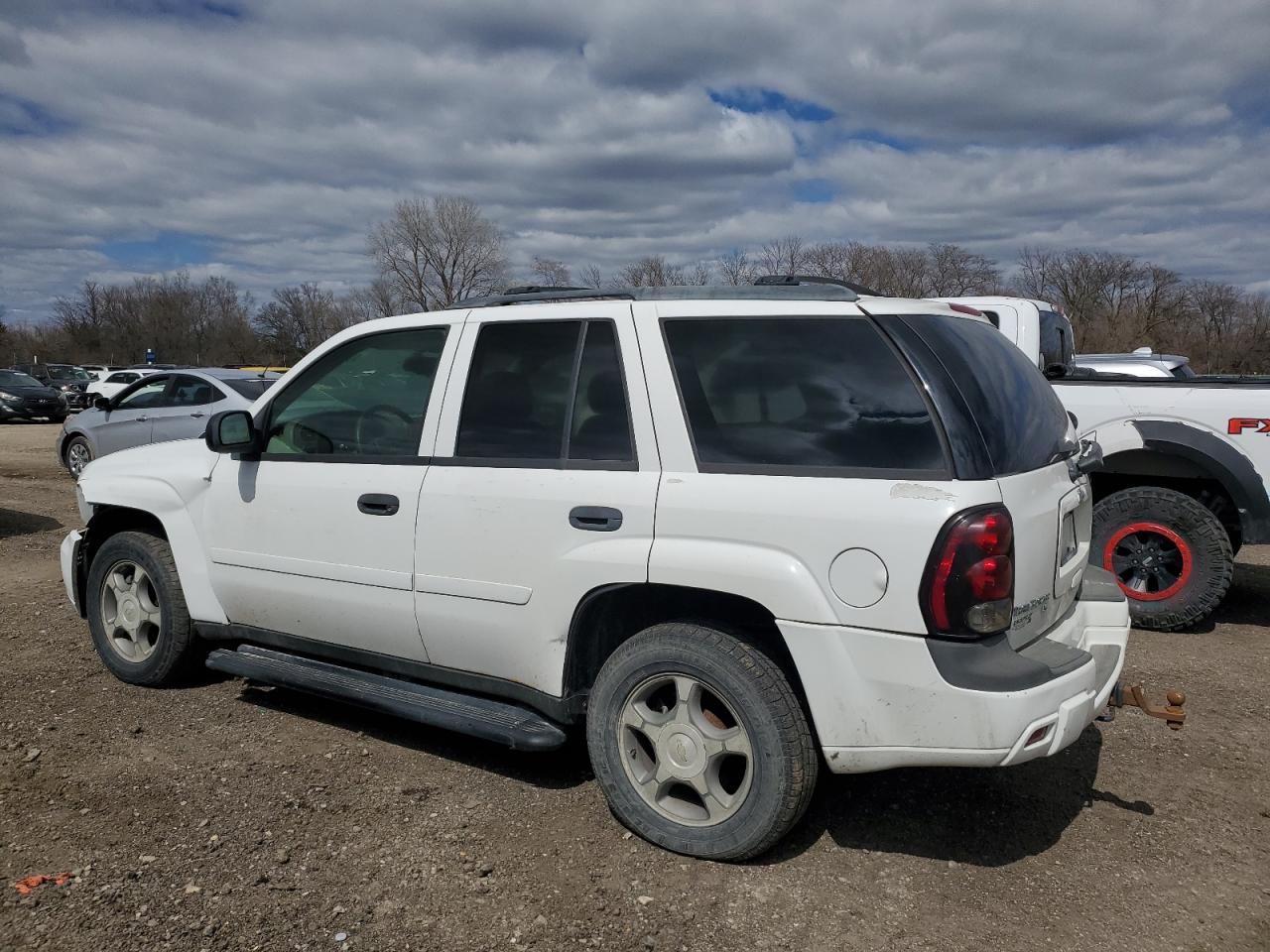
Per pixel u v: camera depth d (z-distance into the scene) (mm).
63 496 12039
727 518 3094
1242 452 5914
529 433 3580
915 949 2785
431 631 3754
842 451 3033
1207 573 5969
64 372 37312
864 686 2926
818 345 3174
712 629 3201
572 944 2805
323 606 4055
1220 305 59500
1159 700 4875
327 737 4289
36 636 5730
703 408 3260
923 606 2832
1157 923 2930
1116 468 6301
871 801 3723
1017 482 3016
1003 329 7371
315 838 3385
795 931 2865
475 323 3826
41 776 3826
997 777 3955
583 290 3834
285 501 4133
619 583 3277
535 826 3486
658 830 3287
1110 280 61188
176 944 2775
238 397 11617
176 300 76375
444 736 4332
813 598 2963
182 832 3408
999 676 2822
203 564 4496
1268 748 4293
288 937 2820
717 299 3398
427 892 3059
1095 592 3689
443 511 3668
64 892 3021
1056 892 3094
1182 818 3621
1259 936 2867
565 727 3578
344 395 4129
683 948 2787
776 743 3045
